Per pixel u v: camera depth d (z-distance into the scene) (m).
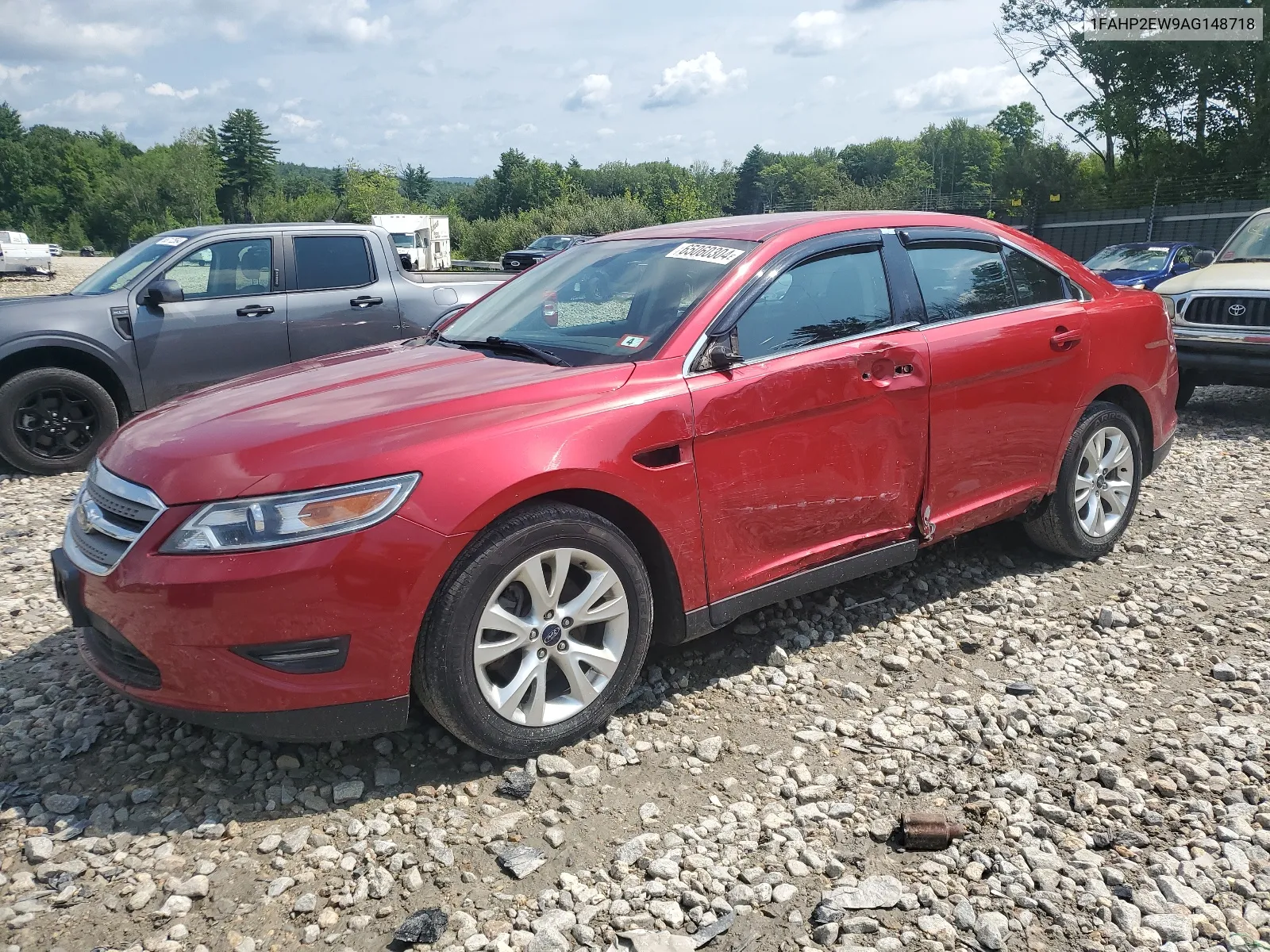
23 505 6.27
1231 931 2.33
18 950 2.24
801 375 3.46
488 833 2.69
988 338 4.07
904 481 3.85
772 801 2.86
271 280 7.69
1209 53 30.17
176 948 2.26
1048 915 2.40
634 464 3.07
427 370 3.41
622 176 145.00
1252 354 8.09
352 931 2.32
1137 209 30.81
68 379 6.97
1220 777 2.97
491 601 2.82
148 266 7.36
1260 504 5.84
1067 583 4.57
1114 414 4.69
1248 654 3.82
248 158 121.06
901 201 48.03
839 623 4.11
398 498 2.68
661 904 2.41
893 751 3.13
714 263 3.61
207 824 2.70
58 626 4.16
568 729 3.04
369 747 3.11
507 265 28.09
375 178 79.25
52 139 133.75
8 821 2.73
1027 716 3.36
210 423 2.99
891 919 2.38
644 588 3.15
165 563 2.63
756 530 3.43
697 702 3.43
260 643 2.62
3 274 40.34
